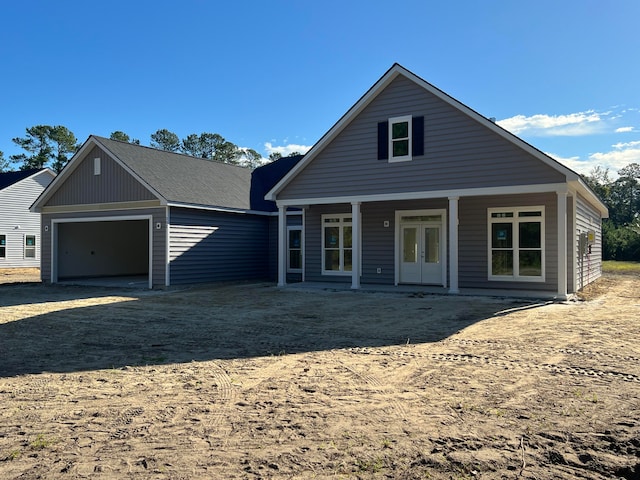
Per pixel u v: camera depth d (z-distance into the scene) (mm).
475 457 4012
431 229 16625
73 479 3727
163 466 3928
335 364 7043
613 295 14773
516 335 8867
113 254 24312
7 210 30828
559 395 5531
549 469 3828
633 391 5656
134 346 8406
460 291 14891
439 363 7020
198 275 18891
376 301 13469
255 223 21891
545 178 13070
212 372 6680
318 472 3812
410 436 4449
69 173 20125
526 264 15250
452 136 14305
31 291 17781
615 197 62750
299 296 14820
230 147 73562
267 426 4734
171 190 18219
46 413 5148
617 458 3992
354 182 15758
